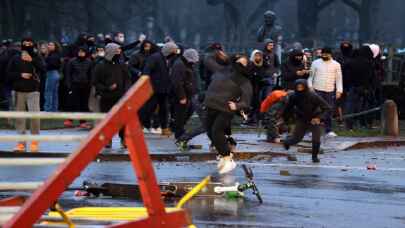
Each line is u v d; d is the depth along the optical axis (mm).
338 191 25438
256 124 48906
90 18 145250
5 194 23016
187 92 37219
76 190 24234
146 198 11914
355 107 48406
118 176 27328
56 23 141250
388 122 45719
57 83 49750
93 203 22203
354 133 46156
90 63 47250
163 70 40250
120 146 35406
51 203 11391
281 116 33469
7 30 125500
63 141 13320
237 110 27625
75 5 145375
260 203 22719
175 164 31516
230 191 23312
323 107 32844
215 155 33312
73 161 11430
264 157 34156
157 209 11969
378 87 52031
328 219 20766
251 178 23266
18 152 31953
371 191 25734
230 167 27734
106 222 13711
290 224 19875
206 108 27891
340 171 30547
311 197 24094
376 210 22344
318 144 32938
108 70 34969
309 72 42125
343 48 48875
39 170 28469
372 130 48594
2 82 49312
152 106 40875
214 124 27719
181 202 14156
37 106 34688
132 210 15875
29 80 34344
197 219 20141
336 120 48438
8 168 28859
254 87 47438
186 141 34719
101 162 31656
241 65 27922
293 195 24328
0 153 31891
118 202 22484
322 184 26844
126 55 52062
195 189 14234
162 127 41312
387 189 26312
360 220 20812
